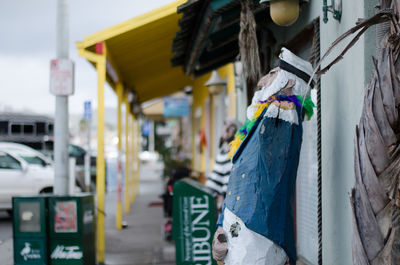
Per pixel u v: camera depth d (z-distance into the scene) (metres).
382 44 2.39
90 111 12.84
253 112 3.16
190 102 19.08
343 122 3.31
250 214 2.94
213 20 4.89
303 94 3.15
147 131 30.72
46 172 12.59
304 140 4.94
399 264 2.43
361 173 2.34
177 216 5.00
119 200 9.91
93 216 6.16
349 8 3.23
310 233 4.77
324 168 3.73
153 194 18.50
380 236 2.29
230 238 3.00
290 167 3.01
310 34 4.42
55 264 5.69
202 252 4.96
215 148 11.61
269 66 5.54
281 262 2.98
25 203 5.68
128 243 8.24
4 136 22.56
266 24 5.49
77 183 14.33
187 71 8.24
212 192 5.10
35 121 22.84
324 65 3.74
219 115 10.91
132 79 11.68
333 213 3.51
